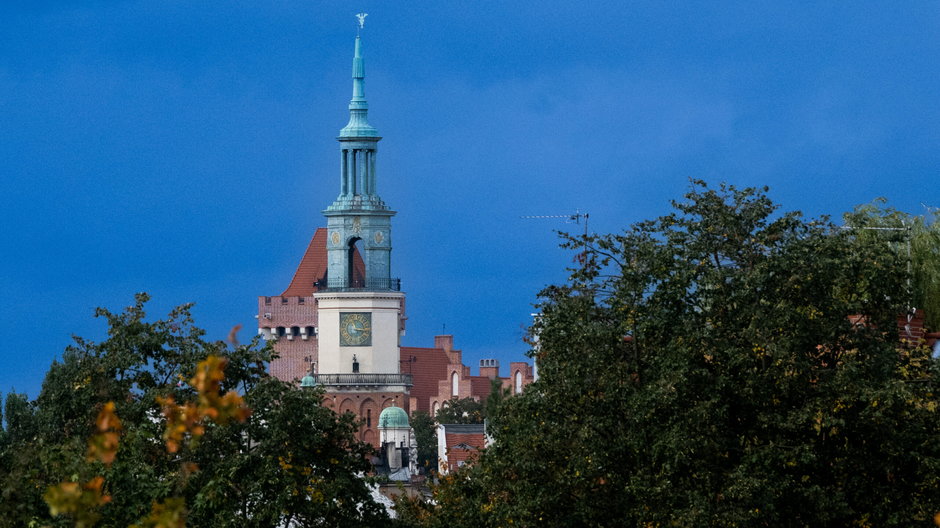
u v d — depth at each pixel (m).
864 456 79.25
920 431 79.00
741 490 75.81
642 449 81.38
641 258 85.00
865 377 80.06
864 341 82.12
